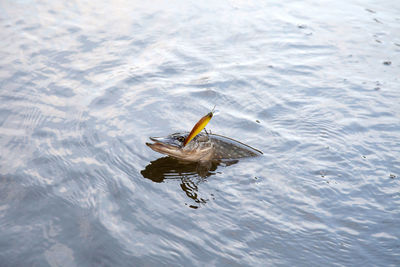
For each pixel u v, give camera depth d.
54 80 6.95
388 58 8.38
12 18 9.25
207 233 4.14
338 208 4.60
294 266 3.80
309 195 4.79
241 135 5.90
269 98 6.90
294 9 10.59
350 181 5.04
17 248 3.78
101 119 5.92
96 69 7.43
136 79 7.17
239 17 10.00
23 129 5.56
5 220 4.09
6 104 6.12
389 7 10.67
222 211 4.47
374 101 6.91
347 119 6.38
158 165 5.18
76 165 4.96
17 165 4.86
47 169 4.85
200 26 9.46
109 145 5.38
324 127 6.16
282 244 4.06
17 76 6.96
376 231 4.27
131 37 8.78
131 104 6.38
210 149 5.52
